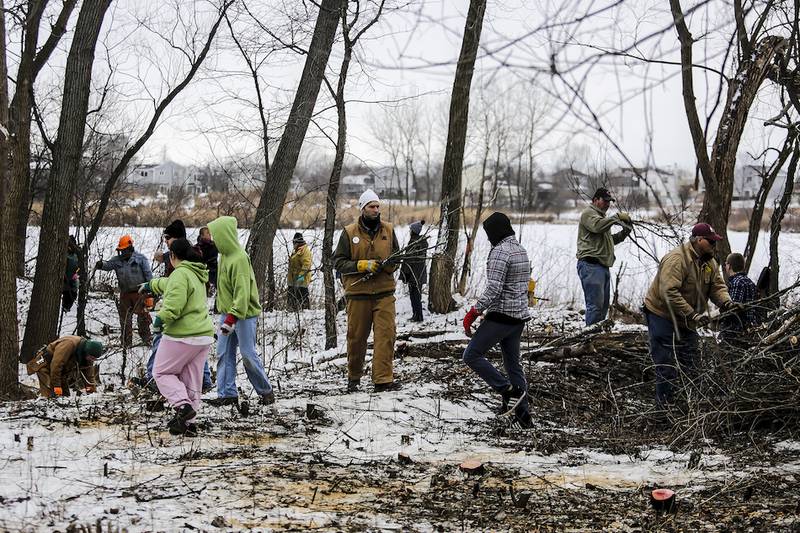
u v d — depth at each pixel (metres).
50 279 13.80
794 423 7.74
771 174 10.76
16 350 10.91
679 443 7.58
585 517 5.36
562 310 15.20
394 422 8.04
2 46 11.24
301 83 14.02
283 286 15.07
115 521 4.84
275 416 8.08
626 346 10.00
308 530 4.84
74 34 13.76
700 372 7.92
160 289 7.58
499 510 5.46
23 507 5.02
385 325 9.30
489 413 8.74
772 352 7.79
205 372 9.63
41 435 7.01
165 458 6.45
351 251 9.25
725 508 5.52
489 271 8.05
